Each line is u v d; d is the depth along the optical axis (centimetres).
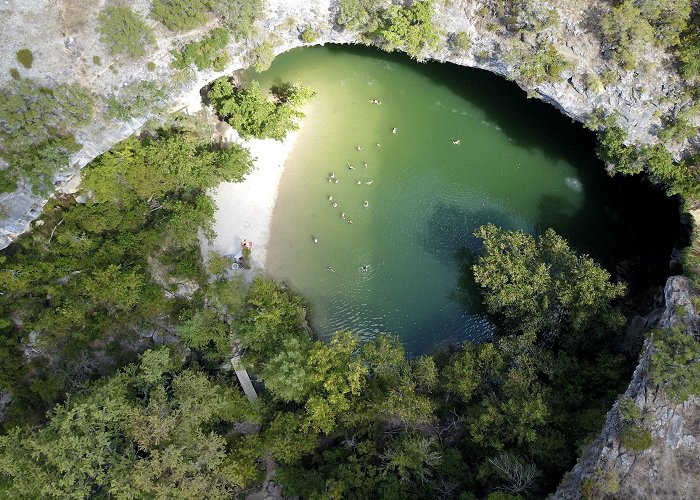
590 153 5428
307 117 5631
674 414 3534
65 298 4569
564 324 4566
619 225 5278
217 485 3894
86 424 3750
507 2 4581
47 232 4697
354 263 5325
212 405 4109
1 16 4119
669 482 3394
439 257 5359
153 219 5028
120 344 4738
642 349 3956
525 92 5522
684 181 4550
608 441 3544
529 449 3884
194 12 4488
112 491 3575
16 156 4234
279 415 4300
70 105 4319
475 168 5578
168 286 4950
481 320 5162
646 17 4338
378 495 3984
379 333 5166
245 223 5316
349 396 4344
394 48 5206
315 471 4191
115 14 4294
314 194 5453
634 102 4544
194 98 5216
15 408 4328
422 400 4100
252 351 4734
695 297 3894
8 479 3878
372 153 5584
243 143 5456
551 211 5434
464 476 4006
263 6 4784
